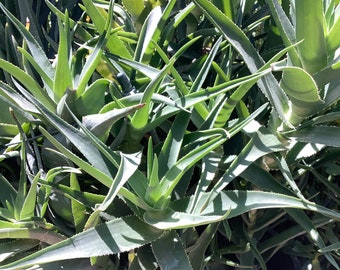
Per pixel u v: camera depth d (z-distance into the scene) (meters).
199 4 0.71
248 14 1.01
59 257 0.60
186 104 0.70
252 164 0.75
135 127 0.71
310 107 0.68
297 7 0.63
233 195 0.68
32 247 0.75
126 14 0.91
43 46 0.98
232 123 0.77
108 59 0.79
